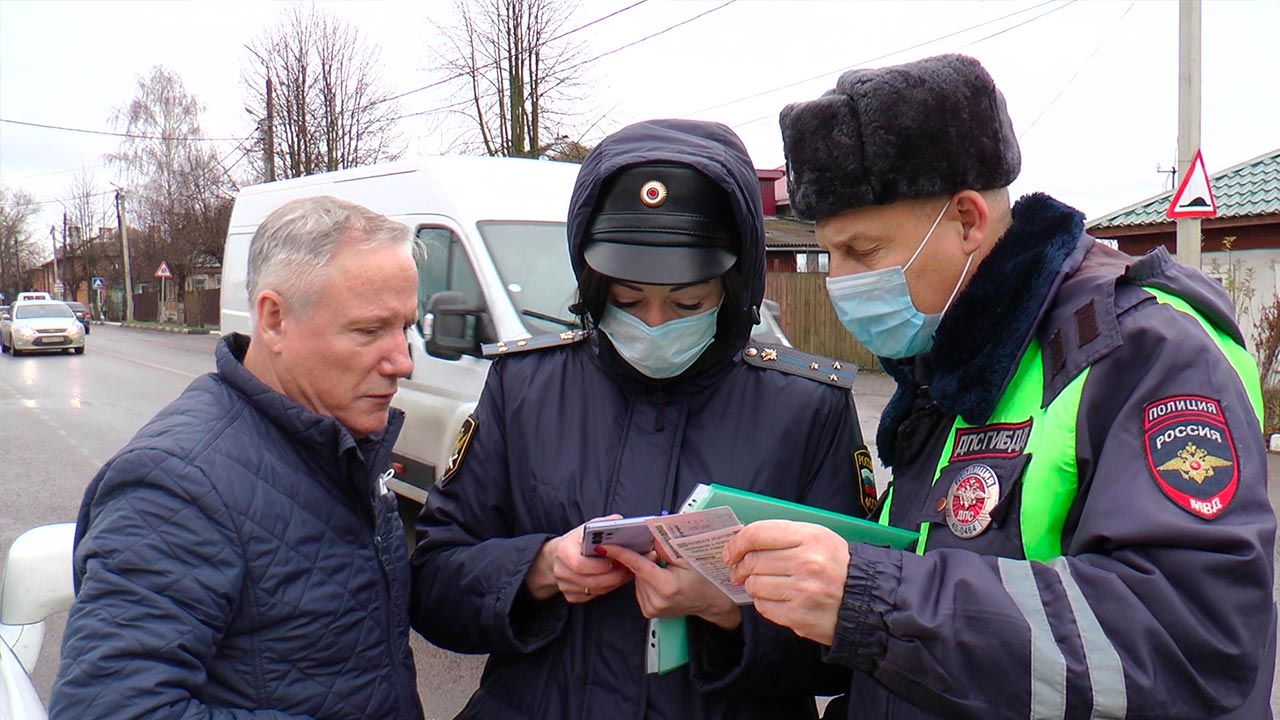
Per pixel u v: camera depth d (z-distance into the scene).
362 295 1.32
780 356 1.64
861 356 13.77
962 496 1.14
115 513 1.18
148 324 35.16
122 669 1.10
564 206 4.92
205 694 1.22
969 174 1.16
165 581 1.15
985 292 1.15
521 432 1.62
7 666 1.90
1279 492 5.94
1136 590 0.93
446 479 1.70
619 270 1.40
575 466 1.55
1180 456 0.95
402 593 1.49
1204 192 7.59
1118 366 1.03
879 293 1.24
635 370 1.56
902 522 1.30
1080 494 1.05
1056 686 0.92
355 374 1.34
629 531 1.29
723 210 1.45
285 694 1.27
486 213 4.66
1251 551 0.90
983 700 0.95
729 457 1.53
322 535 1.33
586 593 1.42
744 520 1.23
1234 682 0.91
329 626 1.31
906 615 0.97
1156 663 0.91
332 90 24.03
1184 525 0.92
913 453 1.33
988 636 0.95
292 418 1.32
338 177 5.93
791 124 1.24
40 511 6.33
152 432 1.26
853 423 1.61
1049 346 1.11
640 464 1.53
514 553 1.51
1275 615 1.02
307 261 1.30
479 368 4.38
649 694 1.45
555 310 4.38
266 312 1.34
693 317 1.47
